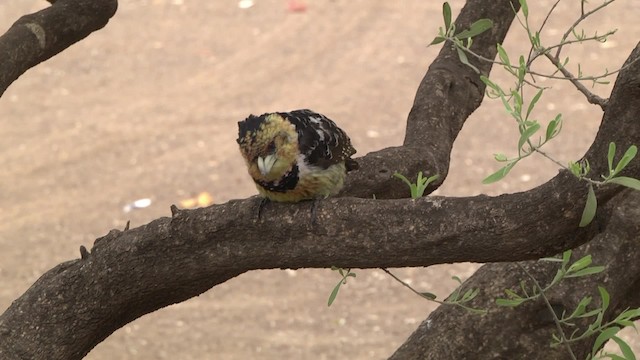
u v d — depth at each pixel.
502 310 5.96
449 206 4.37
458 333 6.04
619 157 4.15
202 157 19.88
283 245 4.69
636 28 23.92
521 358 5.93
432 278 16.05
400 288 15.82
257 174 5.27
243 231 4.75
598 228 4.33
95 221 17.88
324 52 24.33
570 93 21.33
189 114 21.70
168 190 18.73
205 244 4.87
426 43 24.47
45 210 18.30
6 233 17.58
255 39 25.20
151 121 21.45
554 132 4.30
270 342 14.42
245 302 15.59
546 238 4.28
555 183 4.21
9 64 6.34
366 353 14.06
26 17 6.61
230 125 21.17
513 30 24.09
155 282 5.10
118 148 20.41
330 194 5.48
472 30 5.27
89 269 5.21
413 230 4.40
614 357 4.54
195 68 23.84
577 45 23.30
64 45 6.78
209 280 5.11
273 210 4.68
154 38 25.42
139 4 27.36
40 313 5.29
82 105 22.34
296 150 5.24
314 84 22.78
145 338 14.62
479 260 4.44
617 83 4.13
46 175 19.53
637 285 5.99
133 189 18.86
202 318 15.16
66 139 20.84
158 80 23.38
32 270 16.45
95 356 14.11
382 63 23.61
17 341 5.27
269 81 23.05
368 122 20.91
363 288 15.88
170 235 4.93
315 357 14.03
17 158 20.19
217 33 25.59
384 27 25.44
